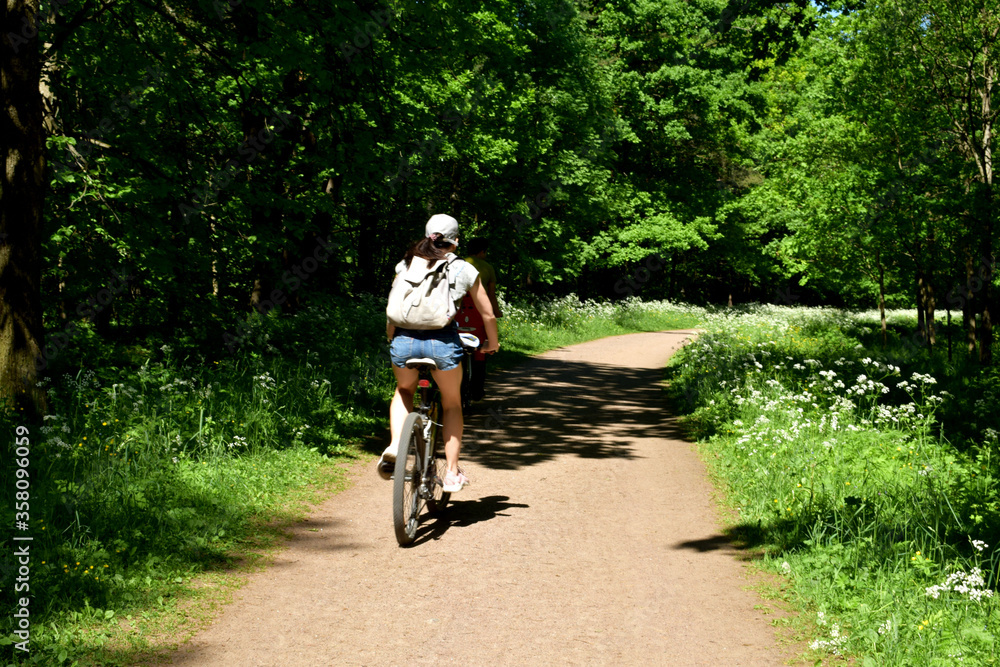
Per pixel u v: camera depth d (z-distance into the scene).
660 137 38.22
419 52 12.84
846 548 4.61
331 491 6.05
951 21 16.77
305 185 13.00
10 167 6.55
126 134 10.97
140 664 3.25
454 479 5.34
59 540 4.29
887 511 5.20
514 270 28.39
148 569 4.18
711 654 3.53
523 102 22.45
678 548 4.98
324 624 3.72
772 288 55.81
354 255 18.67
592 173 28.64
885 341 22.50
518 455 7.59
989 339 17.20
